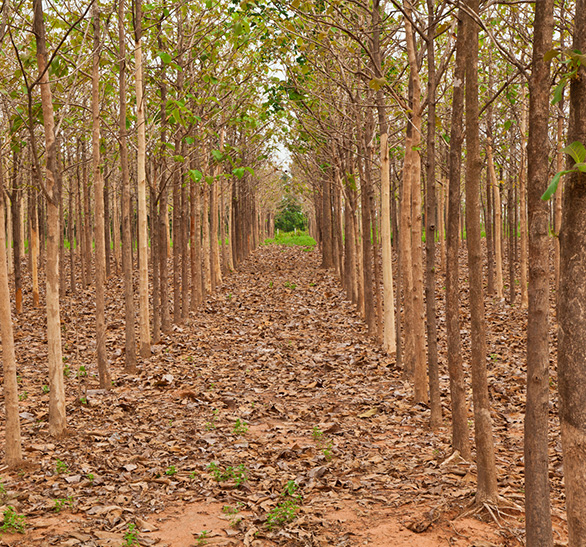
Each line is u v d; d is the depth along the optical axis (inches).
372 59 245.1
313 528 158.4
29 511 171.0
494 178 605.3
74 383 341.7
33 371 370.6
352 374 367.2
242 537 154.3
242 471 199.0
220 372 374.3
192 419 274.7
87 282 707.4
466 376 343.9
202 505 178.4
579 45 93.7
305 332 510.0
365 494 181.5
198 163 573.3
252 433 254.5
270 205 2074.3
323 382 351.3
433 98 244.8
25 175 572.4
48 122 242.1
